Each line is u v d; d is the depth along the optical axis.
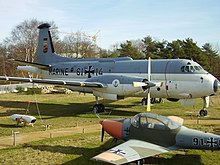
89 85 23.39
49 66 30.64
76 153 13.39
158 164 11.84
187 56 61.47
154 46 70.75
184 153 13.22
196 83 22.03
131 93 22.67
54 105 30.27
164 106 28.98
